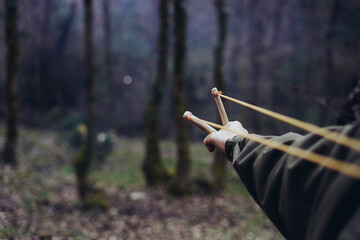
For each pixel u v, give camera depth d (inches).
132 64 986.1
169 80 698.8
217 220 264.5
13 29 325.7
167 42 349.7
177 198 311.0
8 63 325.1
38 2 775.7
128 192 316.8
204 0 956.0
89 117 266.2
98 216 233.6
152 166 346.6
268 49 679.1
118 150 524.4
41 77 821.9
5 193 224.8
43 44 796.6
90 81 265.4
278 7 728.3
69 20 845.8
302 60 639.8
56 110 814.5
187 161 322.0
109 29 749.3
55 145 471.5
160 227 237.5
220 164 354.0
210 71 888.3
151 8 1051.3
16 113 328.2
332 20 444.8
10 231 161.9
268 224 262.7
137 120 919.7
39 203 229.0
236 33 845.8
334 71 464.4
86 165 259.4
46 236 170.2
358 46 464.1
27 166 335.6
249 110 729.0
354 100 111.7
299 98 611.8
